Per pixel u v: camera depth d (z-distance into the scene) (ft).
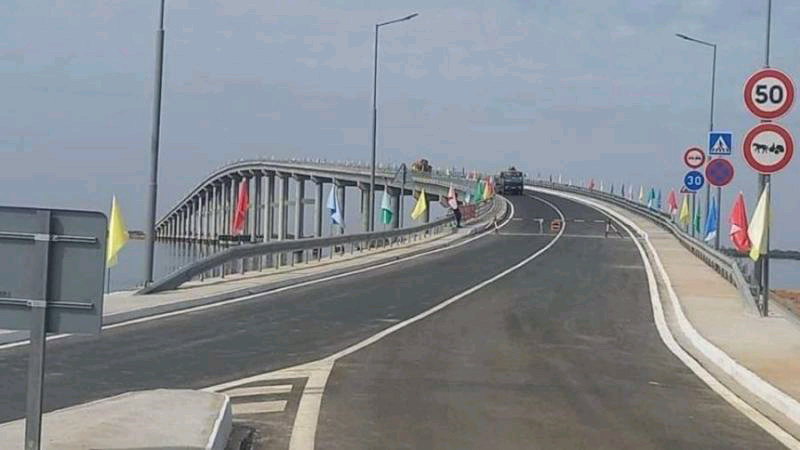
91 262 27.53
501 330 68.59
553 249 152.87
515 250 150.41
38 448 27.76
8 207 27.50
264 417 39.22
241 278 99.19
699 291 94.27
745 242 100.63
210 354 55.47
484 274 111.86
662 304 87.20
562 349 60.85
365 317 73.97
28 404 27.68
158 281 84.74
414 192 275.80
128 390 44.09
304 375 49.14
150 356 54.19
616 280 108.17
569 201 285.23
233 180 377.71
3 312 27.55
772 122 69.31
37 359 27.58
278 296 87.56
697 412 43.21
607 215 239.50
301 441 35.17
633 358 58.49
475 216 221.66
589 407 43.24
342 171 300.61
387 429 37.47
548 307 83.20
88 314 27.50
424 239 170.40
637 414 42.16
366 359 54.70
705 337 64.44
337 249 137.80
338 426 37.73
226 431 35.50
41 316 27.45
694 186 138.82
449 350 58.90
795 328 69.05
